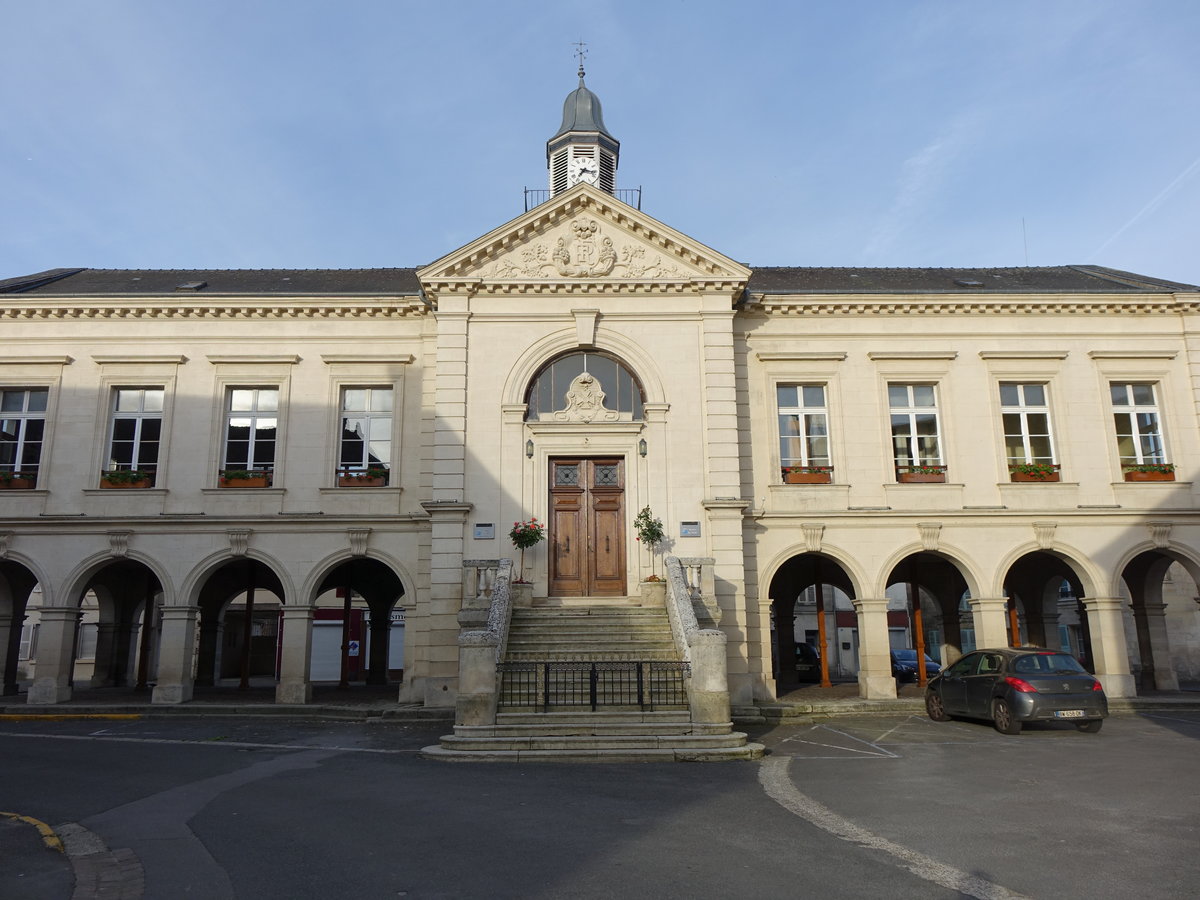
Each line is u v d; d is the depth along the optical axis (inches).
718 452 725.9
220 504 760.3
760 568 746.8
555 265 754.2
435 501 708.0
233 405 793.6
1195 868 239.3
